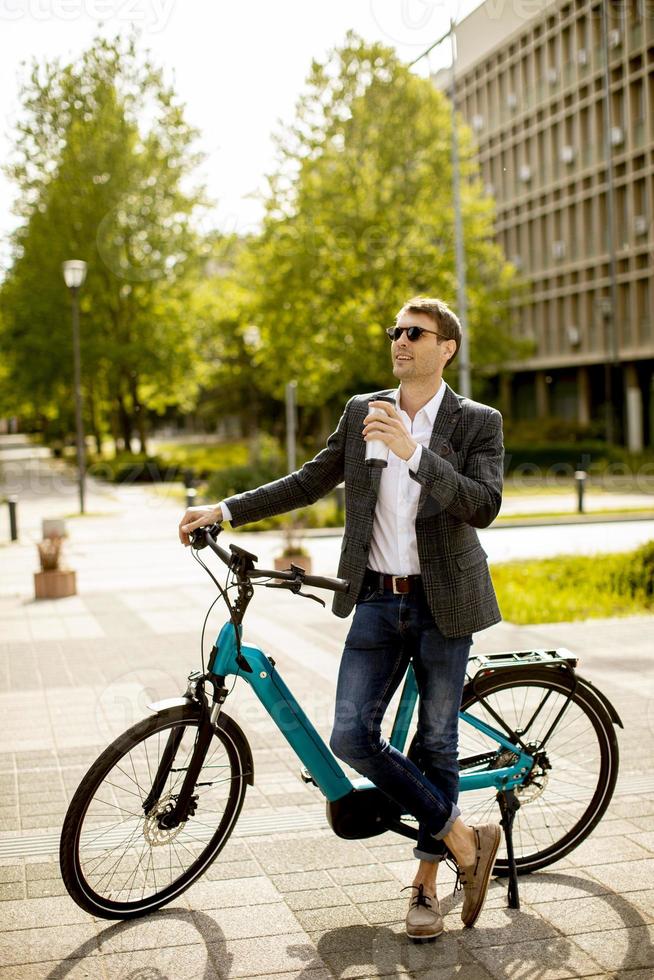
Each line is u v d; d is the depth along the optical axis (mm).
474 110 48344
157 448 55469
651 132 35969
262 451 24656
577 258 43281
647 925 2967
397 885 3273
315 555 13109
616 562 10508
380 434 2658
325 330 26547
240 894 3201
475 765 3211
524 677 3225
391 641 2945
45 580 9789
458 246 24031
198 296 35812
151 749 2969
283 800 4055
